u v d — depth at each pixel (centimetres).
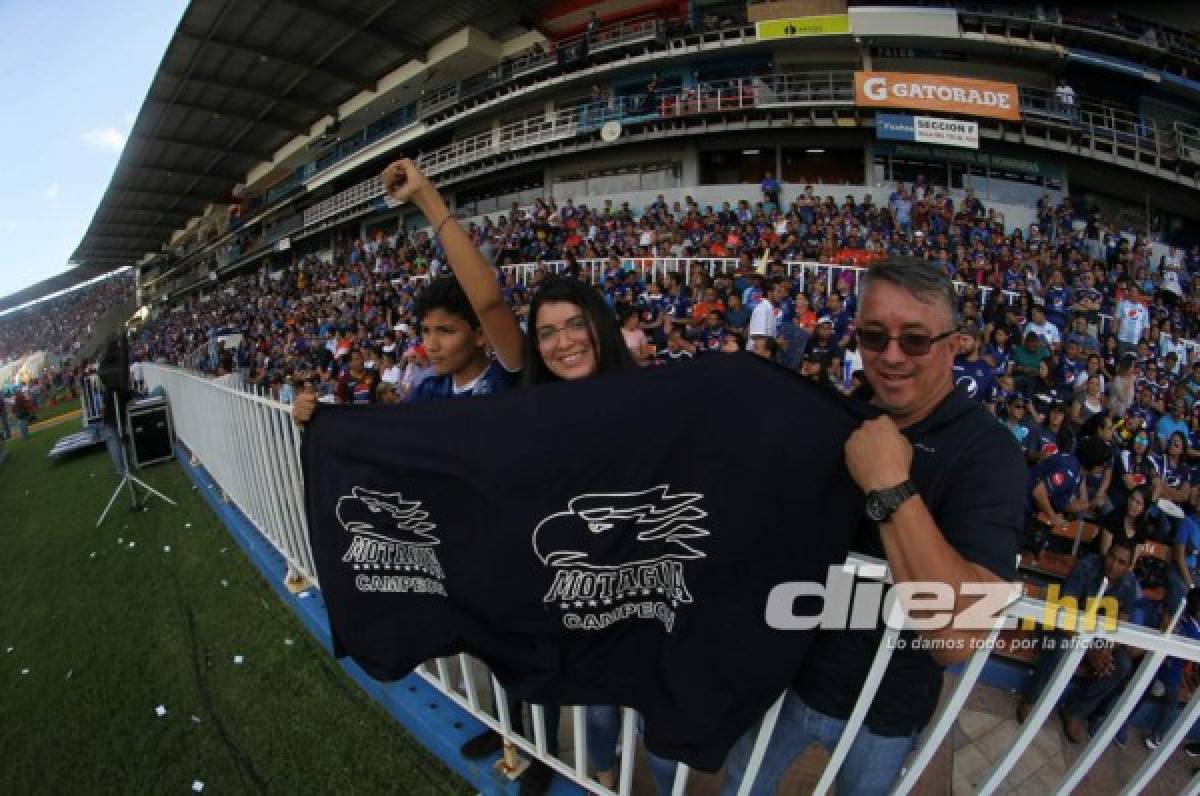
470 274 209
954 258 1184
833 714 143
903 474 106
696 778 221
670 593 147
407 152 2803
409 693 280
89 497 771
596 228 1620
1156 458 563
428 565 173
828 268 932
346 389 883
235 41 2320
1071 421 571
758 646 138
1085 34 1791
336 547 187
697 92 1794
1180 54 1820
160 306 5584
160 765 274
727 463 134
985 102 1669
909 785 144
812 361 641
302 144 3341
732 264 1066
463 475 156
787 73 1791
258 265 4266
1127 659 250
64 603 461
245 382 1257
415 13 2180
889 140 1806
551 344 183
